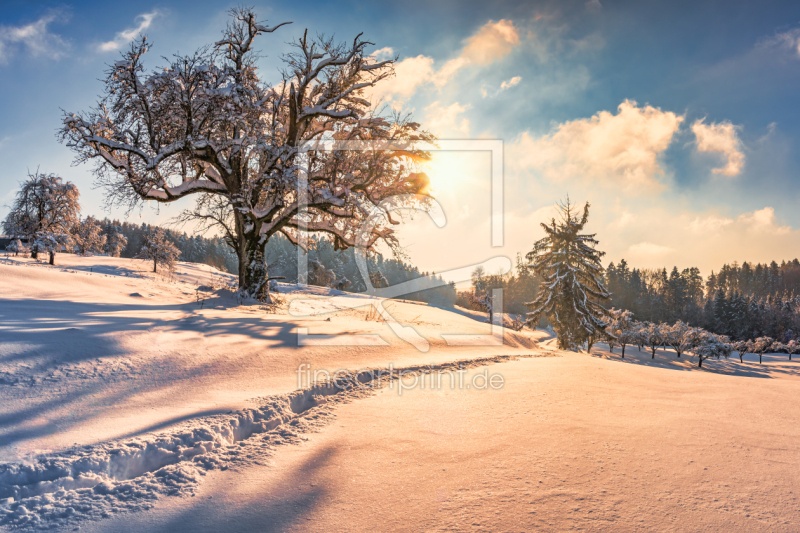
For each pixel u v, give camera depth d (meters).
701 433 4.45
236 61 21.20
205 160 19.84
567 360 11.41
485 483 3.20
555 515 2.68
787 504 2.84
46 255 41.12
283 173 18.94
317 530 2.53
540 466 3.52
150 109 18.61
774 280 168.75
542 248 36.84
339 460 3.65
